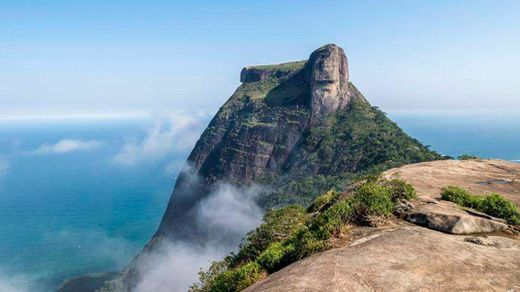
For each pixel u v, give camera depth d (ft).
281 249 39.32
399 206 41.50
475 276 25.90
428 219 37.52
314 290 24.86
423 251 29.73
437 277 25.77
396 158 482.28
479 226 36.01
